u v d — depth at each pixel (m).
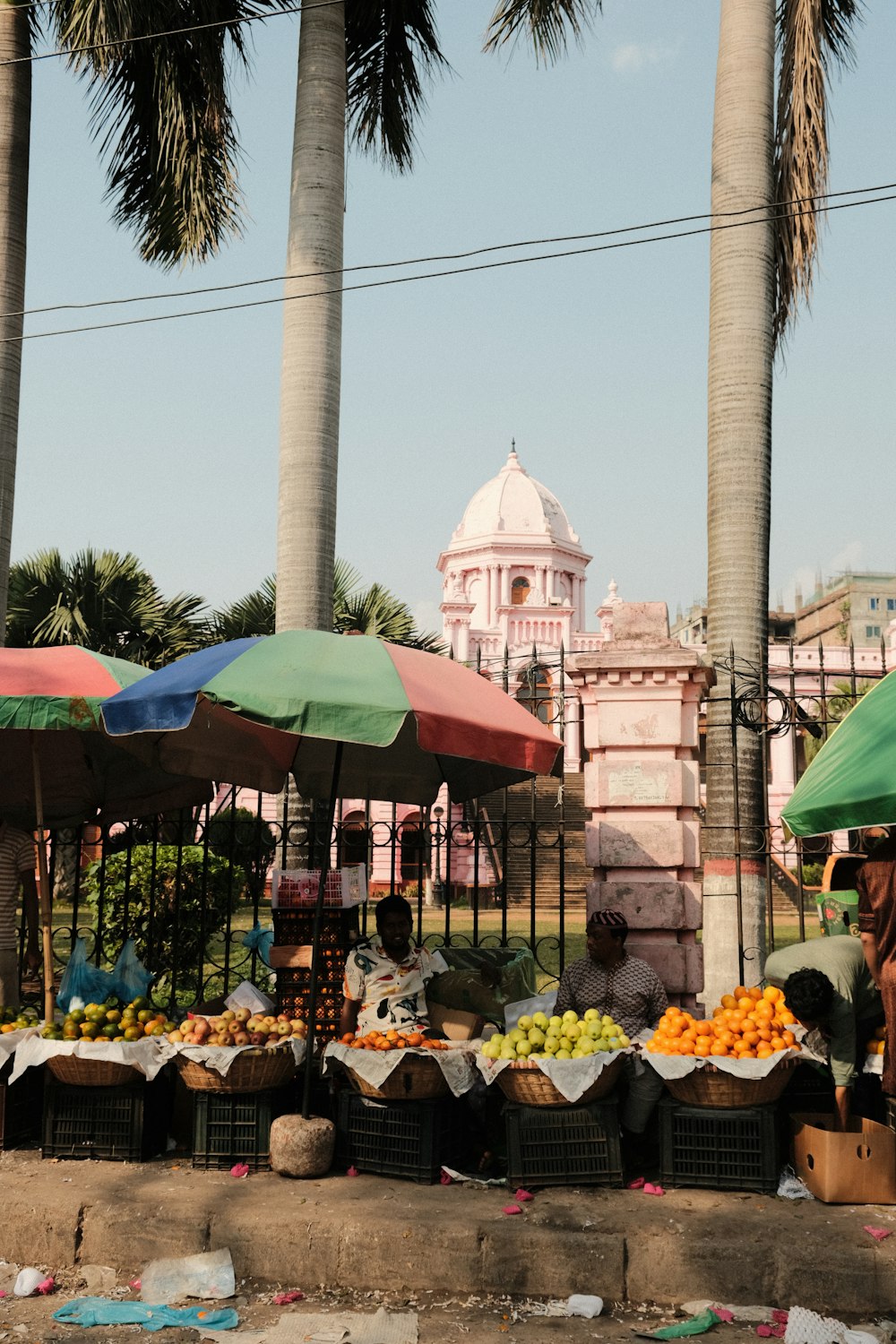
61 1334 4.36
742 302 8.81
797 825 5.25
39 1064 5.86
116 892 12.20
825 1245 4.57
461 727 5.22
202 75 10.87
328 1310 4.62
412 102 11.78
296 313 9.66
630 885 7.65
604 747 7.91
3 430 10.66
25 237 11.06
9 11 11.04
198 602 23.31
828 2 10.09
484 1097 5.91
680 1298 4.61
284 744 7.25
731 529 8.68
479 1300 4.69
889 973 5.21
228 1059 5.54
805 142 9.31
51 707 6.16
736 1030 5.36
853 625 60.62
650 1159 5.75
